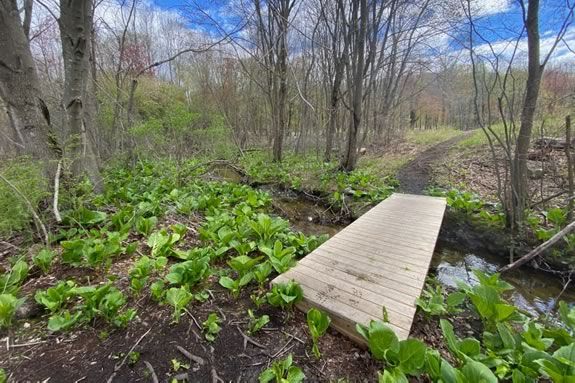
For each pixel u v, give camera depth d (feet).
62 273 8.36
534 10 11.81
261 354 6.06
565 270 11.44
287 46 32.78
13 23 10.97
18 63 11.06
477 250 14.30
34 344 5.87
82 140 13.69
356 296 7.61
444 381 4.75
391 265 9.49
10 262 8.85
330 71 33.45
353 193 21.71
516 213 13.87
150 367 5.49
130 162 24.64
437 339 7.27
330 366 5.92
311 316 6.40
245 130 43.14
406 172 30.30
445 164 29.66
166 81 43.01
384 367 5.77
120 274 8.50
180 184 19.94
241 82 47.21
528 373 5.34
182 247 10.78
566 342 6.15
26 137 11.38
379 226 13.84
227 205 16.84
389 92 52.85
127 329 6.37
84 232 10.31
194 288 8.12
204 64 41.78
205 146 28.17
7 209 9.00
